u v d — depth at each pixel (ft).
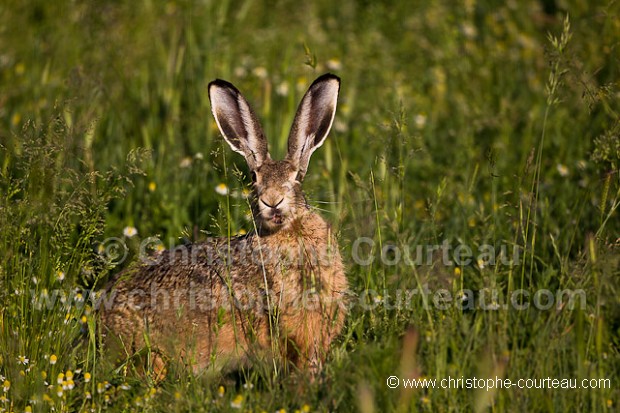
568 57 48.21
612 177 44.37
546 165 56.39
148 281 43.21
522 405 34.35
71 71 60.18
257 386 37.96
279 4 78.07
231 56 69.05
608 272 37.17
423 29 77.00
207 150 56.70
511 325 38.93
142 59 68.39
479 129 60.70
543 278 41.81
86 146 51.44
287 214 40.91
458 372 35.47
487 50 72.23
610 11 61.77
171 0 75.97
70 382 35.94
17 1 74.08
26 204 40.22
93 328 38.60
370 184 48.39
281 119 59.36
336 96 43.50
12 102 64.80
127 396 37.40
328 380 35.70
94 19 71.10
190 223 50.21
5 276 39.06
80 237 41.16
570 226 46.85
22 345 38.17
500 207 46.62
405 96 64.59
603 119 54.95
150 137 58.90
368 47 73.36
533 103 64.28
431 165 55.93
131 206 52.01
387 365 34.40
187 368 39.01
